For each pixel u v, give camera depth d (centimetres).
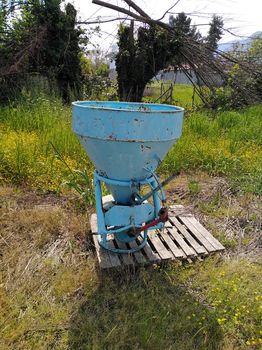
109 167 304
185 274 324
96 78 1134
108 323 268
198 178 535
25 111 729
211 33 1038
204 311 280
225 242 381
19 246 349
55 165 510
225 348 253
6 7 933
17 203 432
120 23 998
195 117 786
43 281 306
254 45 1120
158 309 284
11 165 495
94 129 279
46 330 259
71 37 1015
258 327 271
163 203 319
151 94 1405
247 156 596
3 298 279
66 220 394
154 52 1016
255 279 327
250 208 454
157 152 295
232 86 1052
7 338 248
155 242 359
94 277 312
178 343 254
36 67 990
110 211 313
